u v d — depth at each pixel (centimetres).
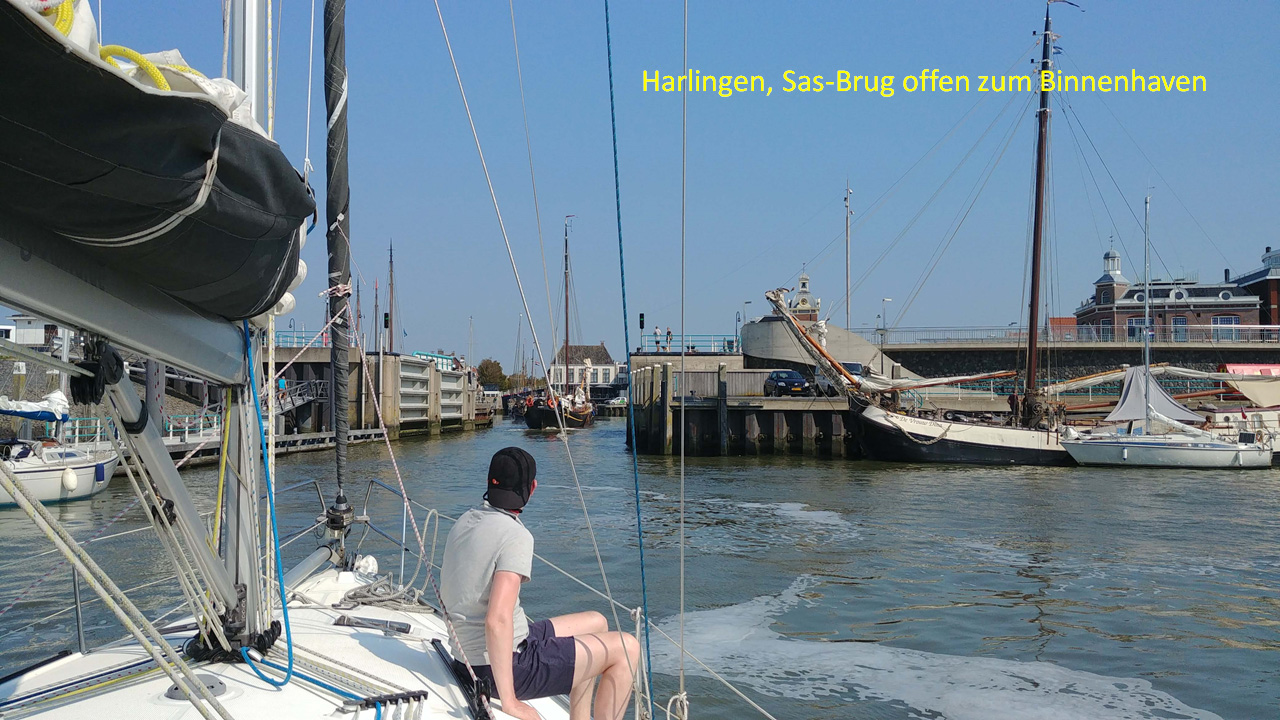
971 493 2186
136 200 170
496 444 4266
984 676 770
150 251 193
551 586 1093
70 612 841
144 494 264
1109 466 2970
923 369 4419
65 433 1906
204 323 261
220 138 184
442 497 1959
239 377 306
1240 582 1173
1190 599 1073
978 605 1035
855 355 4319
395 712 284
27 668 326
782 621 954
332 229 500
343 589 477
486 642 303
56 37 125
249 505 320
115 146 152
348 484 2203
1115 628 938
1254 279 5931
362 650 351
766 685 741
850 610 1005
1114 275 6400
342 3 496
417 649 361
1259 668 803
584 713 328
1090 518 1753
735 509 1875
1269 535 1549
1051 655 838
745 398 3528
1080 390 4284
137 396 235
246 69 350
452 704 304
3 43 122
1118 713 688
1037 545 1446
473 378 6638
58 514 1608
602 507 1898
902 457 3105
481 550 307
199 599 293
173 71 184
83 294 187
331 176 497
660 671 775
